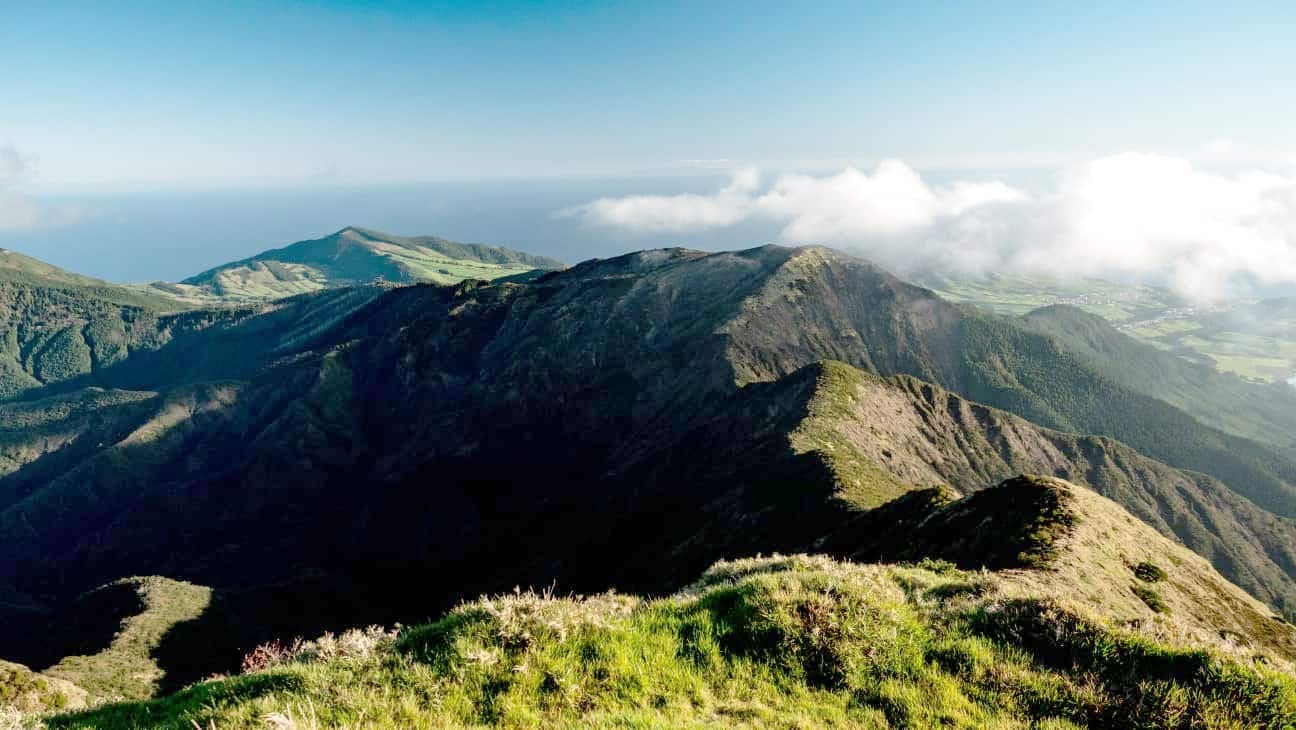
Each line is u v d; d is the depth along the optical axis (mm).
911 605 11094
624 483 144000
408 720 7000
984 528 34219
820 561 14273
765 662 8789
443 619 9367
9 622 133375
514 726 7000
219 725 6992
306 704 7336
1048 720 7871
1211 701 8016
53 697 46062
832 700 8156
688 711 7555
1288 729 7582
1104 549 30359
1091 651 9172
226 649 104625
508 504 174000
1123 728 7832
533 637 8406
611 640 8617
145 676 88625
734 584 11367
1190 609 27594
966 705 8148
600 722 6898
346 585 145375
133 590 118375
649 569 87000
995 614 10305
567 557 114938
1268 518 178375
